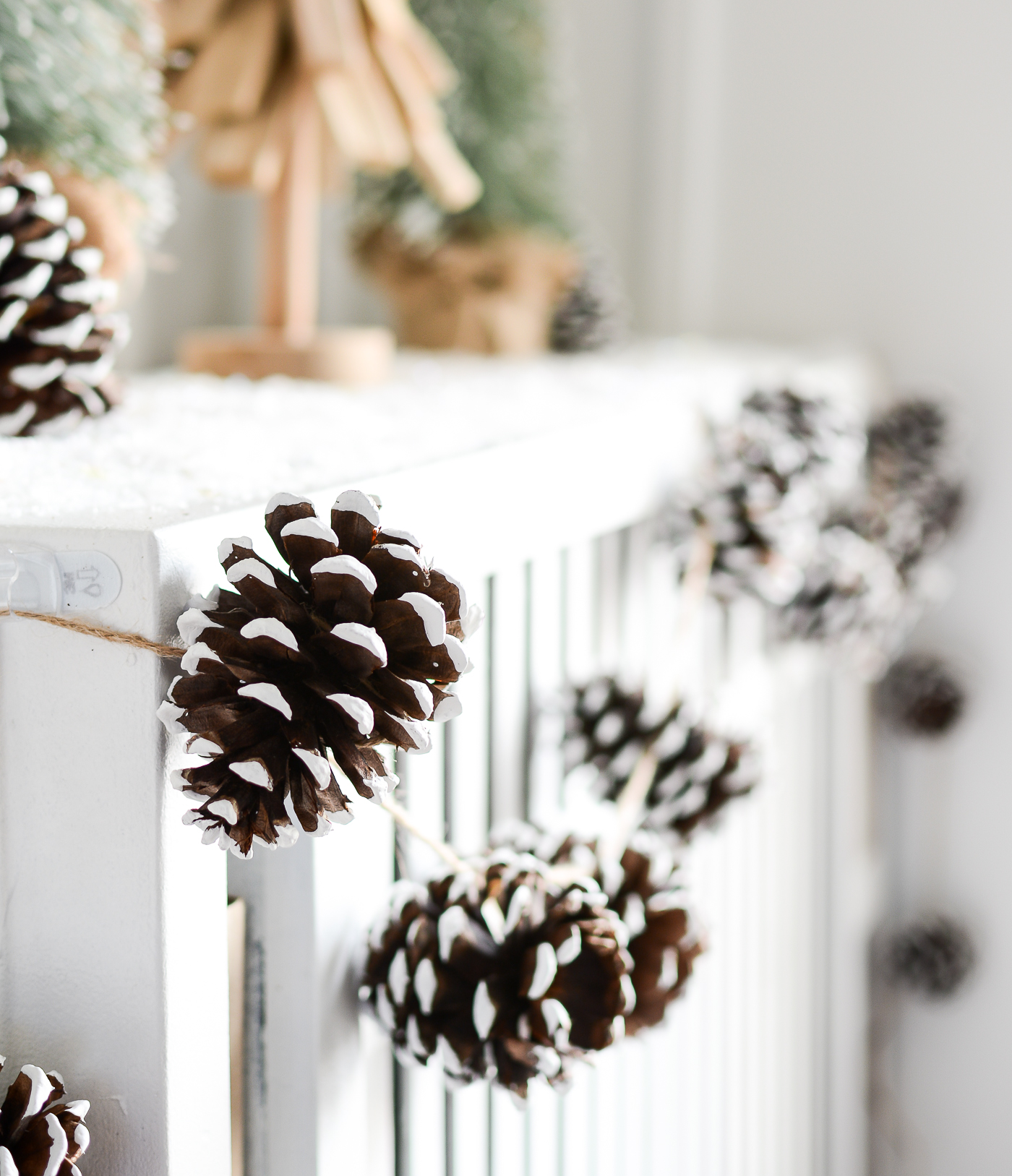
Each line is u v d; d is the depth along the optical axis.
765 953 1.27
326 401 0.87
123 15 0.81
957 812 1.77
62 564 0.62
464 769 0.77
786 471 0.85
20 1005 0.64
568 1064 0.68
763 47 1.67
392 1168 0.74
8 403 0.73
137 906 0.63
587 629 0.86
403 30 1.01
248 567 0.61
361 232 1.34
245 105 0.93
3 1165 0.61
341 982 0.69
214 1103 0.65
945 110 1.58
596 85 1.76
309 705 0.61
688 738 0.81
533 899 0.68
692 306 1.77
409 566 0.62
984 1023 1.80
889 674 1.71
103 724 0.63
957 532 1.60
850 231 1.67
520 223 1.34
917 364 1.66
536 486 0.78
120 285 0.83
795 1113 1.44
